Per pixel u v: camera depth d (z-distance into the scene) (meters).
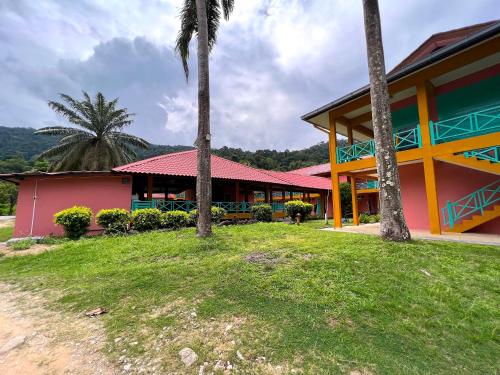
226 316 3.11
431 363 2.29
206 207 7.49
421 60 7.26
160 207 12.84
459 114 8.84
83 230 9.77
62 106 20.77
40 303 3.92
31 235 11.12
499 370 2.23
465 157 7.04
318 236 6.92
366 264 4.38
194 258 5.56
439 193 9.27
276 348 2.51
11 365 2.47
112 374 2.31
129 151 24.28
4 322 3.35
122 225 9.77
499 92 8.01
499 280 3.82
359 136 13.49
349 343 2.54
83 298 3.94
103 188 11.98
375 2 6.42
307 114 10.81
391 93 8.68
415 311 3.06
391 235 5.73
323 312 3.09
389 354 2.39
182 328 2.94
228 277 4.22
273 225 9.83
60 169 20.58
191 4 9.15
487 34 6.17
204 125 7.66
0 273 5.65
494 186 8.01
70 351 2.67
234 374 2.22
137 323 3.11
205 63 7.87
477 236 7.10
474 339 2.61
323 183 24.61
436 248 5.20
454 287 3.66
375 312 3.05
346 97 9.40
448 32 9.27
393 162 5.92
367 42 6.42
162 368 2.34
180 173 13.22
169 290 3.94
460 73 8.30
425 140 7.68
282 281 3.90
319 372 2.19
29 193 11.45
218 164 17.22
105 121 22.36
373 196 22.97
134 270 5.03
